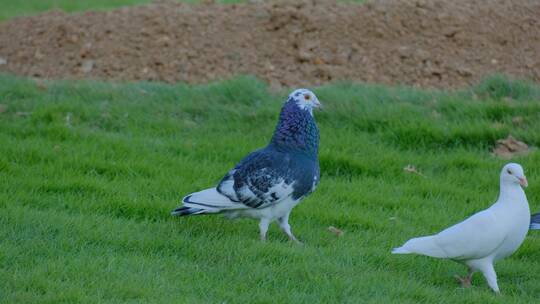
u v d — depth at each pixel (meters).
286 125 10.31
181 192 11.90
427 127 14.04
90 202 11.39
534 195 12.41
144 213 11.23
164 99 15.23
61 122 14.27
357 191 12.32
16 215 10.55
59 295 8.52
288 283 9.22
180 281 9.12
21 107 14.73
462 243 8.98
